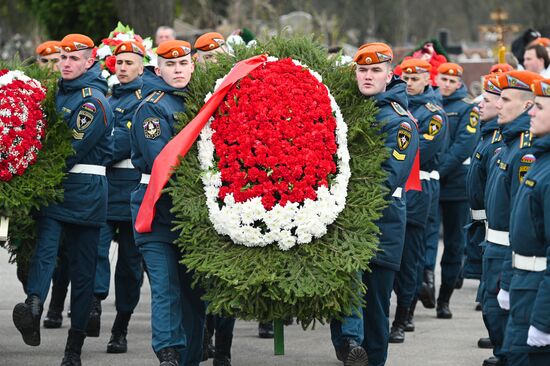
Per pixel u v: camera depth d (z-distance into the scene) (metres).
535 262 7.98
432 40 16.03
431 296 13.86
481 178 10.76
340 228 9.05
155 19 23.12
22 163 10.12
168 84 9.51
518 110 8.98
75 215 10.39
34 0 26.06
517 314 8.06
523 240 7.99
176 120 9.42
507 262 8.68
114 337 11.50
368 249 8.96
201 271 8.91
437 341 12.34
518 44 16.84
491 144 10.62
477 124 14.05
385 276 9.66
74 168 10.45
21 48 45.66
